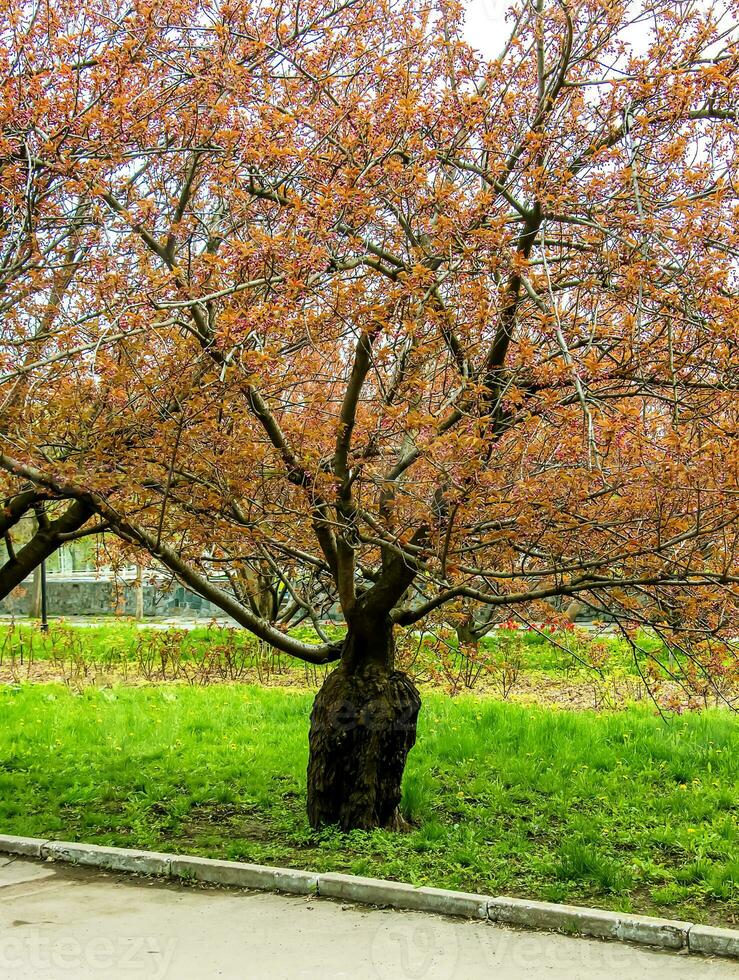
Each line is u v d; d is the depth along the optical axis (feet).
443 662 30.89
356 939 18.63
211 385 21.29
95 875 22.84
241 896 21.26
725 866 21.99
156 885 22.09
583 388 19.98
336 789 25.09
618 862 22.57
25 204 22.12
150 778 30.27
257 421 23.25
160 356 22.54
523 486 20.38
